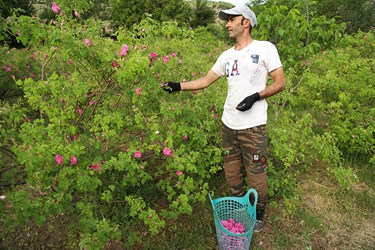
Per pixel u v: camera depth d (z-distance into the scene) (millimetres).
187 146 2424
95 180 1975
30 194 1772
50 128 1987
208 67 3152
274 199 2861
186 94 2643
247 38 2115
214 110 2762
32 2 13227
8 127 2562
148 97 2322
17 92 4691
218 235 2166
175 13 19656
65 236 2387
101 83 2418
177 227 2508
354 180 2816
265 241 2424
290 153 2730
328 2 18594
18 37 2057
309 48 2838
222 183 2963
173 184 2732
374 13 19328
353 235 2484
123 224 2441
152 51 2342
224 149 2385
